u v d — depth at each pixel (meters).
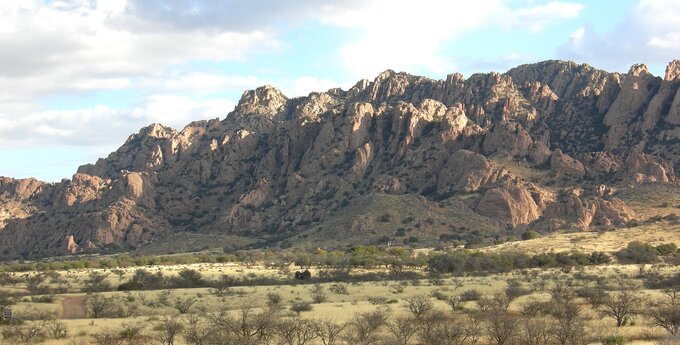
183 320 74.50
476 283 124.25
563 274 140.62
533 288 109.69
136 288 128.38
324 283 134.62
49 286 134.12
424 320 67.69
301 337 62.28
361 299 102.69
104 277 146.50
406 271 161.50
